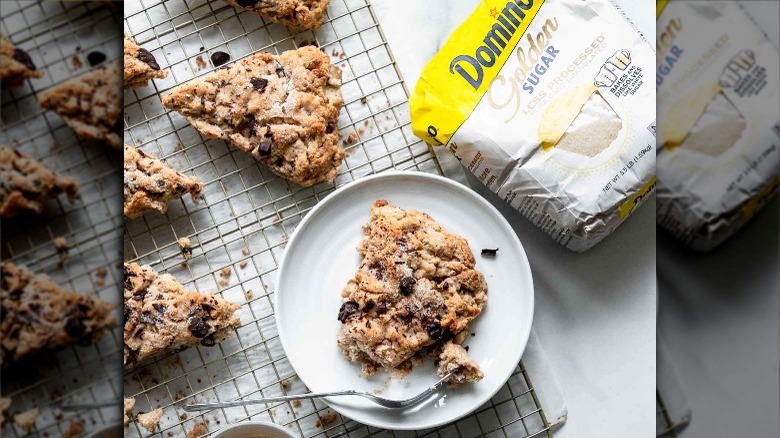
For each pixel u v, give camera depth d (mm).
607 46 688
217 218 734
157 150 733
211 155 735
